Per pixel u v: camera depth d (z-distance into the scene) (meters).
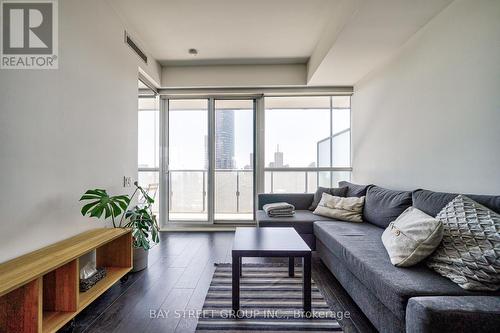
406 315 1.12
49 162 1.71
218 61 3.91
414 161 2.54
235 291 1.75
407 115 2.65
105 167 2.35
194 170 4.43
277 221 2.94
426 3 2.03
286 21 2.85
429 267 1.45
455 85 1.99
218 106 4.42
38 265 1.35
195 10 2.63
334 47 2.78
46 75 1.69
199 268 2.56
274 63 4.02
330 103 4.43
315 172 4.45
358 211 2.91
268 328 1.60
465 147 1.89
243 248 1.82
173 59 3.81
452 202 1.64
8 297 1.29
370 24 2.33
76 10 1.97
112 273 2.08
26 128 1.54
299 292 2.05
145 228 2.50
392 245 1.62
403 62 2.72
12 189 1.45
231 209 4.44
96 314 1.77
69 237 1.88
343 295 2.03
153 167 4.30
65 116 1.85
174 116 4.43
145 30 3.01
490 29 1.68
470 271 1.23
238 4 2.54
